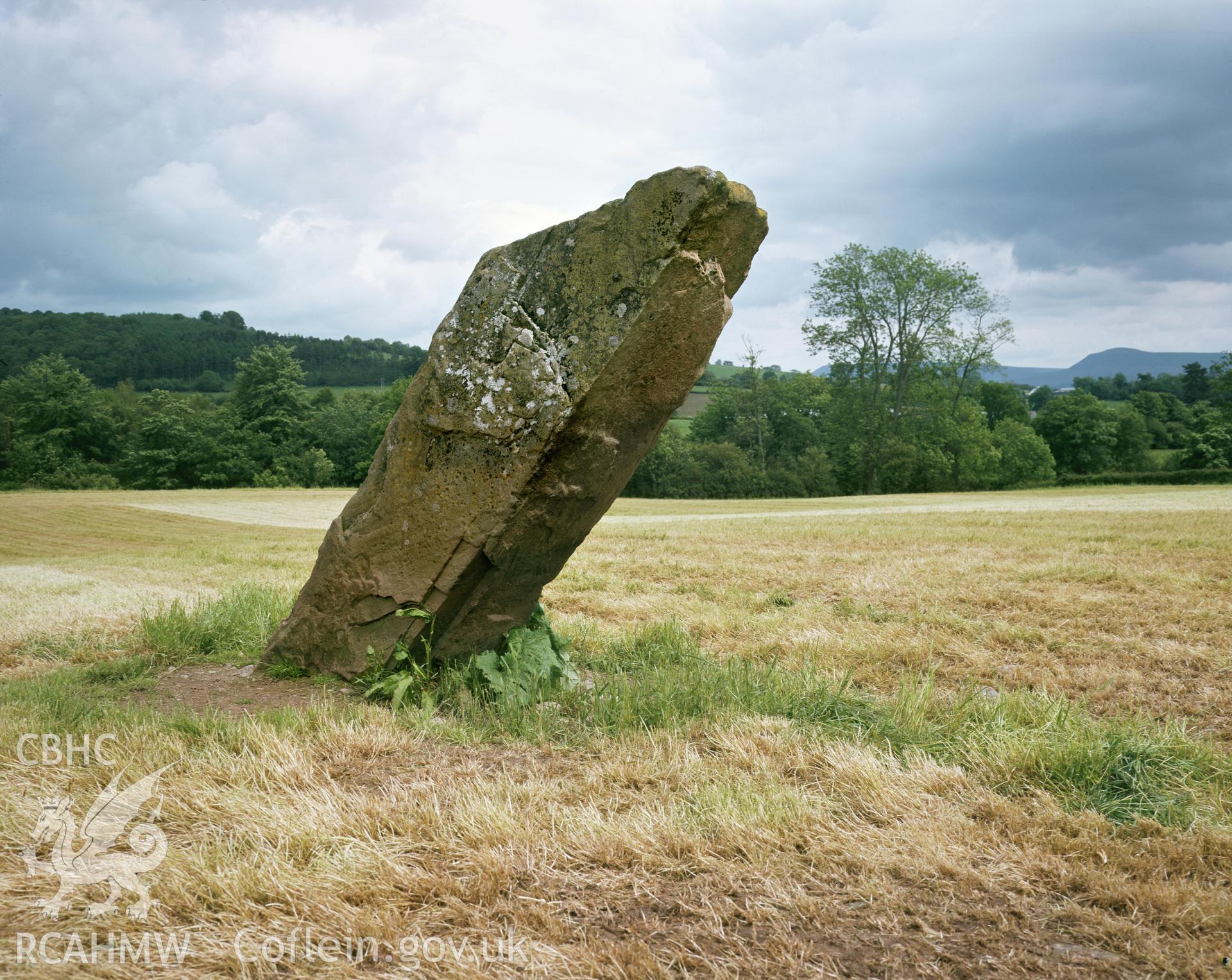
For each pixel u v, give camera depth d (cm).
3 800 319
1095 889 274
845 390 5753
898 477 5816
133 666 559
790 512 3222
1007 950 244
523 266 452
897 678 580
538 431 438
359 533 502
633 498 5419
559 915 257
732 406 7550
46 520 3212
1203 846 306
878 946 244
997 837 308
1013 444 6394
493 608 503
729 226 416
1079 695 548
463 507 462
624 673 556
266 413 7875
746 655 645
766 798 332
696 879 277
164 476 7138
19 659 618
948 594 911
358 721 422
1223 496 3719
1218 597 879
